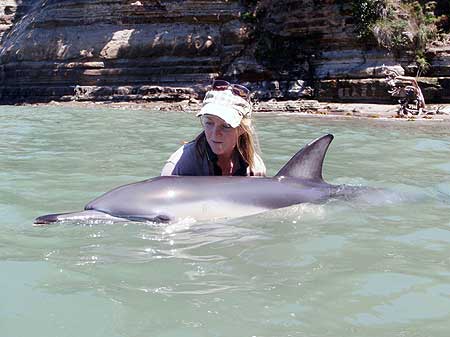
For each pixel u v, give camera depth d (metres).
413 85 11.05
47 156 4.68
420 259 2.43
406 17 12.78
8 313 1.99
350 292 2.13
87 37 14.77
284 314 1.98
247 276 2.24
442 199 3.36
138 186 2.85
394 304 2.06
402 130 7.30
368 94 12.30
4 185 3.59
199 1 14.11
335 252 2.48
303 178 3.12
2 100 15.45
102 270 2.29
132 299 2.07
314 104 11.77
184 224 2.72
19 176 3.85
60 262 2.36
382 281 2.22
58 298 2.08
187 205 2.77
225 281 2.20
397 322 1.95
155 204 2.76
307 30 13.28
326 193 3.09
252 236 2.63
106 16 14.77
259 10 13.98
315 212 2.92
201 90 13.51
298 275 2.26
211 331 1.88
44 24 15.34
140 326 1.91
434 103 12.19
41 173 3.96
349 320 1.95
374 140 6.01
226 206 2.81
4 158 4.55
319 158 3.15
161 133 6.60
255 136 3.06
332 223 2.82
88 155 4.73
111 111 11.19
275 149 5.21
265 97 13.06
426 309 2.03
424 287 2.18
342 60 12.81
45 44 15.12
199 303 2.04
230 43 13.93
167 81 13.91
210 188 2.85
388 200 3.22
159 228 2.69
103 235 2.62
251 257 2.41
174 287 2.15
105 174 3.95
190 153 3.06
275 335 1.86
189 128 7.27
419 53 12.57
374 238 2.66
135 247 2.50
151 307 2.02
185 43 13.98
